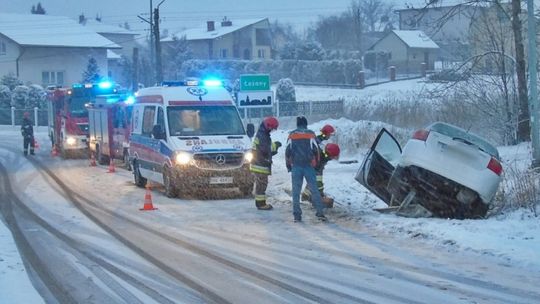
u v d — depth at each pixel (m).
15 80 57.69
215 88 18.30
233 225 12.70
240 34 85.25
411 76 64.56
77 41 65.94
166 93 17.83
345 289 8.17
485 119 22.56
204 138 16.77
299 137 12.94
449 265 9.23
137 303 7.74
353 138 25.34
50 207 15.28
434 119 27.03
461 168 11.80
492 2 21.02
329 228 12.18
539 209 12.37
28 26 67.50
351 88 58.50
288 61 64.25
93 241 11.35
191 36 85.50
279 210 14.36
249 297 7.92
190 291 8.21
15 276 8.98
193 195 16.83
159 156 17.20
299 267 9.32
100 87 29.14
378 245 10.62
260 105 24.66
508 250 9.69
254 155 14.49
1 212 14.57
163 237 11.64
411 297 7.77
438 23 21.52
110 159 24.80
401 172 12.19
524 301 7.54
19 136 43.03
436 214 12.42
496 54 21.72
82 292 8.22
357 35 87.44
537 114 15.38
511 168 14.04
